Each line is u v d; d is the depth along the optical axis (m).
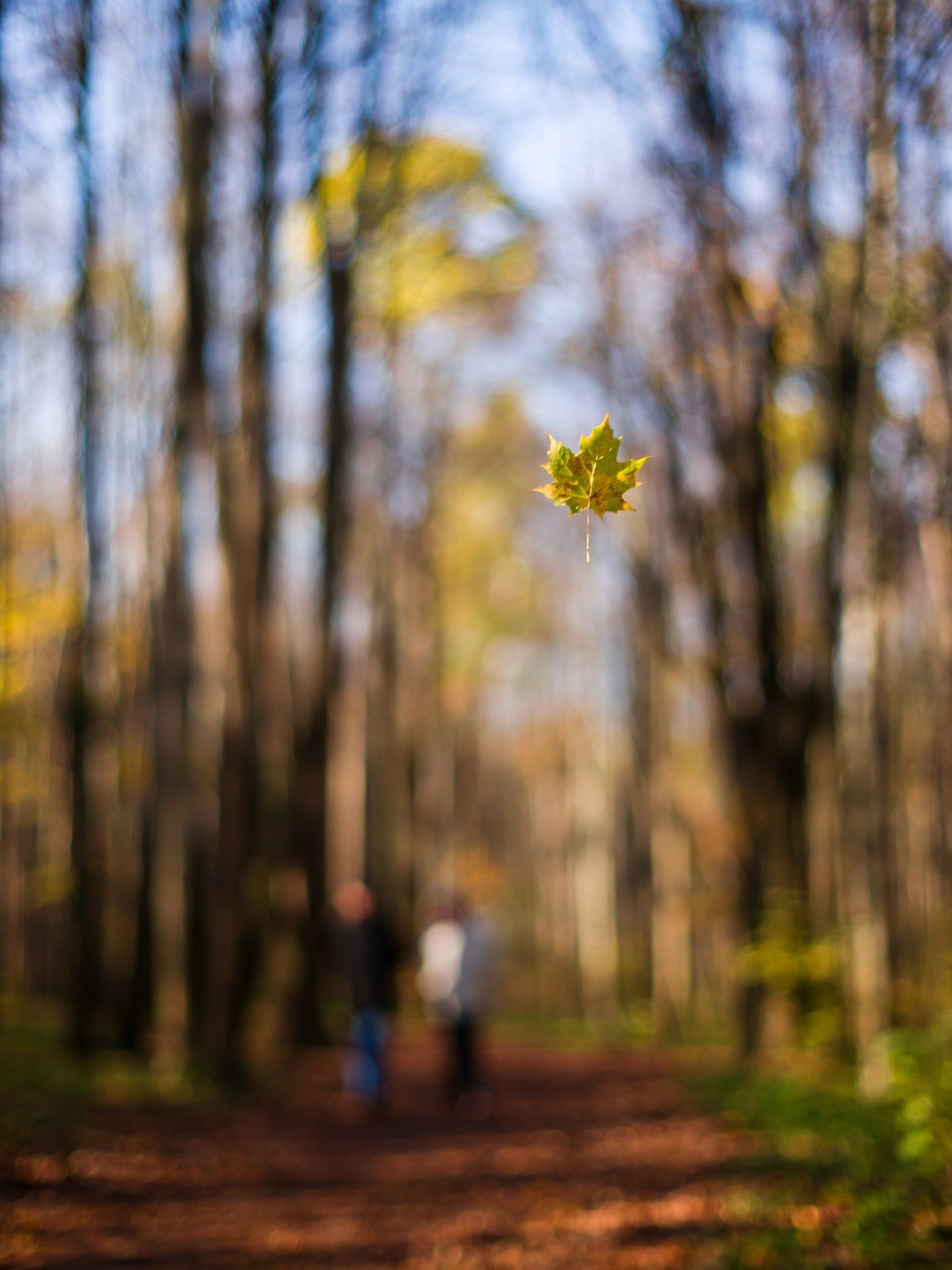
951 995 9.27
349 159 12.73
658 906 23.14
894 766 15.41
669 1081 13.05
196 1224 6.43
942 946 11.35
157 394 14.55
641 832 28.28
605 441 2.60
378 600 24.97
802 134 9.93
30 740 11.39
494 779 48.09
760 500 12.83
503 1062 16.39
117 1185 7.08
